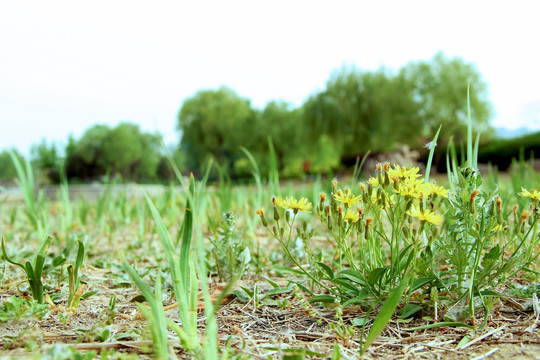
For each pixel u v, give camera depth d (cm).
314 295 158
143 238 303
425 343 116
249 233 295
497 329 121
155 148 5394
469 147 150
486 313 123
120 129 5181
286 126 3706
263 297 160
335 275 181
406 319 133
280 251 253
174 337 119
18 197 872
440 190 127
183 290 108
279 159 3869
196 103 4347
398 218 131
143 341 112
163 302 156
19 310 131
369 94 2812
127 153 5112
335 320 137
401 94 2667
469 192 127
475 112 2539
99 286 184
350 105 2827
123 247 290
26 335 117
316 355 106
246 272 189
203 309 150
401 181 129
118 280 187
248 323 136
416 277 139
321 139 3041
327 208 138
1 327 125
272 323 136
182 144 4466
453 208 139
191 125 4325
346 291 145
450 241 129
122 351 109
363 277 136
